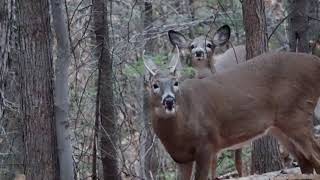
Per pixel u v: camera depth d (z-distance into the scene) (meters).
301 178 11.34
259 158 14.23
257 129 12.26
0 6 13.19
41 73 11.59
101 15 13.97
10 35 13.28
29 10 11.49
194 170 12.71
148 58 13.98
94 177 13.59
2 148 13.92
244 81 12.31
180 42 17.33
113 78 14.69
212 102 12.07
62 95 11.73
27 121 11.70
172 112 11.30
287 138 12.45
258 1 14.02
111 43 16.14
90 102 15.37
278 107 12.26
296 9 16.08
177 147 11.88
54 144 11.76
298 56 12.41
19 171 13.95
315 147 12.23
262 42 14.05
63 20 11.73
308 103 12.26
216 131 12.02
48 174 11.70
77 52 15.88
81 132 14.99
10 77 13.49
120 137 14.67
